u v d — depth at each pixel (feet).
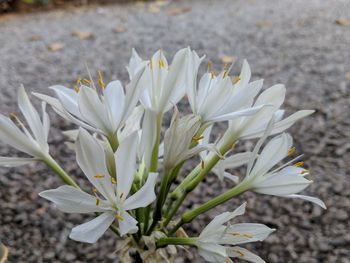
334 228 1.10
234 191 0.53
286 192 0.52
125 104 0.48
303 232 1.09
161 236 0.54
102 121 0.49
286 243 1.06
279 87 0.52
